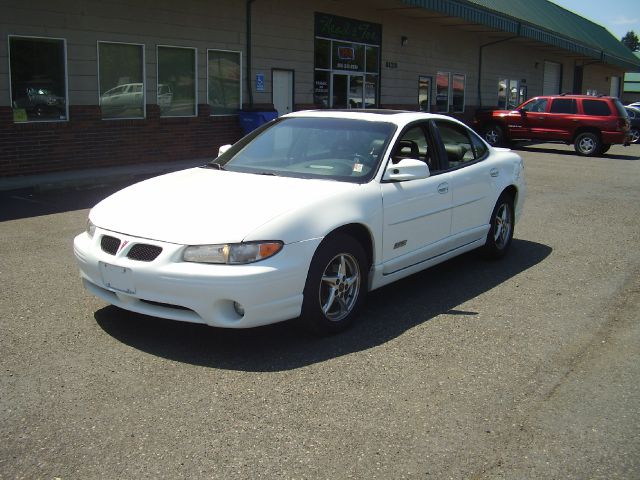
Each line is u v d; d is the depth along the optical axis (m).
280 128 5.94
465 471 3.13
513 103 31.39
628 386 4.08
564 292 6.01
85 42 12.65
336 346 4.58
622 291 6.07
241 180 5.07
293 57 17.55
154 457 3.18
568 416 3.68
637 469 3.18
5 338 4.56
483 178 6.46
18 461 3.12
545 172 15.83
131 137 13.75
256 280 4.10
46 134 12.23
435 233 5.77
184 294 4.13
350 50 19.81
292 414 3.62
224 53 15.62
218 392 3.85
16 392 3.79
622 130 20.09
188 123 14.91
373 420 3.58
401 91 22.67
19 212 9.11
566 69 37.59
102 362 4.21
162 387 3.89
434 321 5.15
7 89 11.57
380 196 5.04
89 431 3.39
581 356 4.54
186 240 4.16
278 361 4.30
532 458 3.25
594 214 10.12
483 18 23.06
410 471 3.12
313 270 4.47
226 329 4.82
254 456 3.21
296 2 17.36
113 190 11.29
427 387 3.99
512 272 6.66
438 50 24.42
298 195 4.65
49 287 5.70
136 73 13.73
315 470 3.10
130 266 4.25
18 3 11.55
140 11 13.55
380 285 5.21
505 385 4.05
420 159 5.77
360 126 5.64
